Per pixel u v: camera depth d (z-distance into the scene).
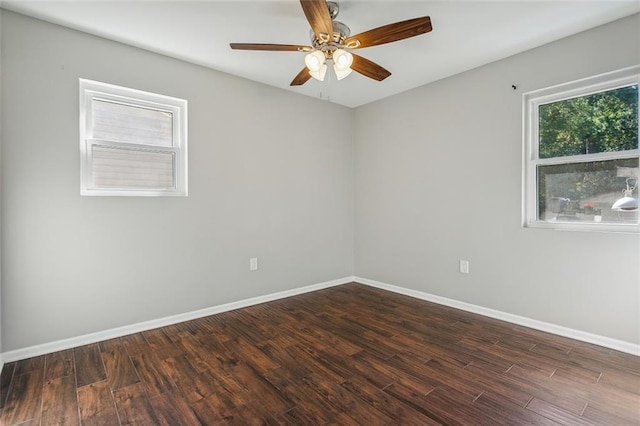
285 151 3.72
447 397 1.81
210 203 3.14
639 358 2.23
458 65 3.07
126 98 2.71
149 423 1.61
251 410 1.71
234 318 3.05
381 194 4.08
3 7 2.14
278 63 3.00
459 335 2.64
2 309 2.18
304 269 3.93
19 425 1.60
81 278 2.48
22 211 2.25
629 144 2.37
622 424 1.59
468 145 3.20
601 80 2.45
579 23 2.36
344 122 4.34
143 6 2.13
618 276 2.36
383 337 2.61
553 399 1.79
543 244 2.73
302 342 2.52
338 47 2.14
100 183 2.60
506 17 2.27
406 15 2.25
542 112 2.80
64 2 2.09
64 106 2.39
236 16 2.26
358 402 1.77
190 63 2.99
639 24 2.24
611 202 2.45
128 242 2.69
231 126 3.27
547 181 2.78
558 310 2.65
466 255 3.24
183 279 2.99
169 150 2.93
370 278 4.25
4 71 2.17
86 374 2.06
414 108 3.67
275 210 3.64
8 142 2.19
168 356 2.30
